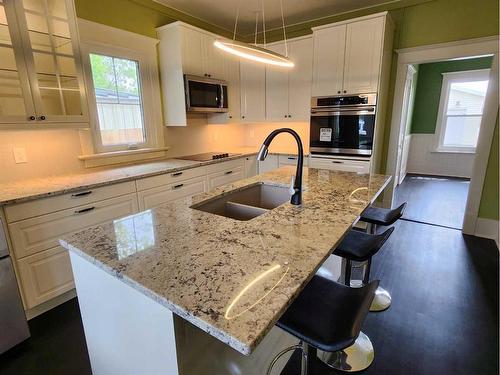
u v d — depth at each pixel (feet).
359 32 10.23
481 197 10.59
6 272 5.58
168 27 10.28
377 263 8.98
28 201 6.07
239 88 13.57
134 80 10.21
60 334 6.17
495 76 9.62
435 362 5.34
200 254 3.34
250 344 1.98
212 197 5.82
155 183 8.99
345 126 11.12
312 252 3.37
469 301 7.09
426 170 21.56
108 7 9.08
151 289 2.65
